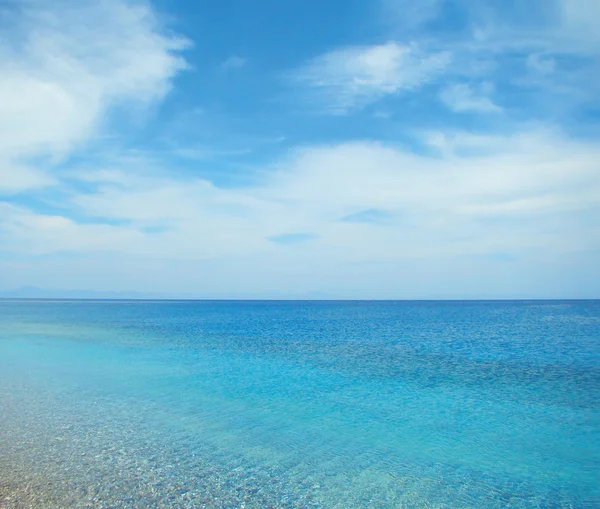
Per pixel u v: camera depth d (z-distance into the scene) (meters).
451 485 9.09
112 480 8.93
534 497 8.59
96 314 92.12
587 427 13.16
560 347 32.84
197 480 9.05
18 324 57.34
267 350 30.25
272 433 12.32
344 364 24.27
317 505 8.08
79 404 15.16
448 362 25.17
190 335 41.88
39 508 7.68
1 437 11.55
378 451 11.02
